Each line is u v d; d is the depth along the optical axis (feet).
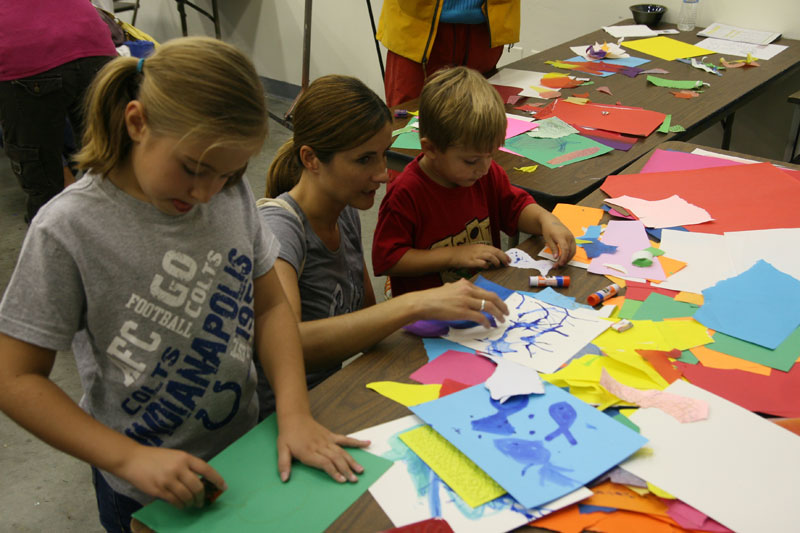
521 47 10.80
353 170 3.59
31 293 2.27
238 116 2.15
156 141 2.15
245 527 2.21
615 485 2.33
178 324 2.59
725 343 3.05
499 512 2.22
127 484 2.86
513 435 2.51
